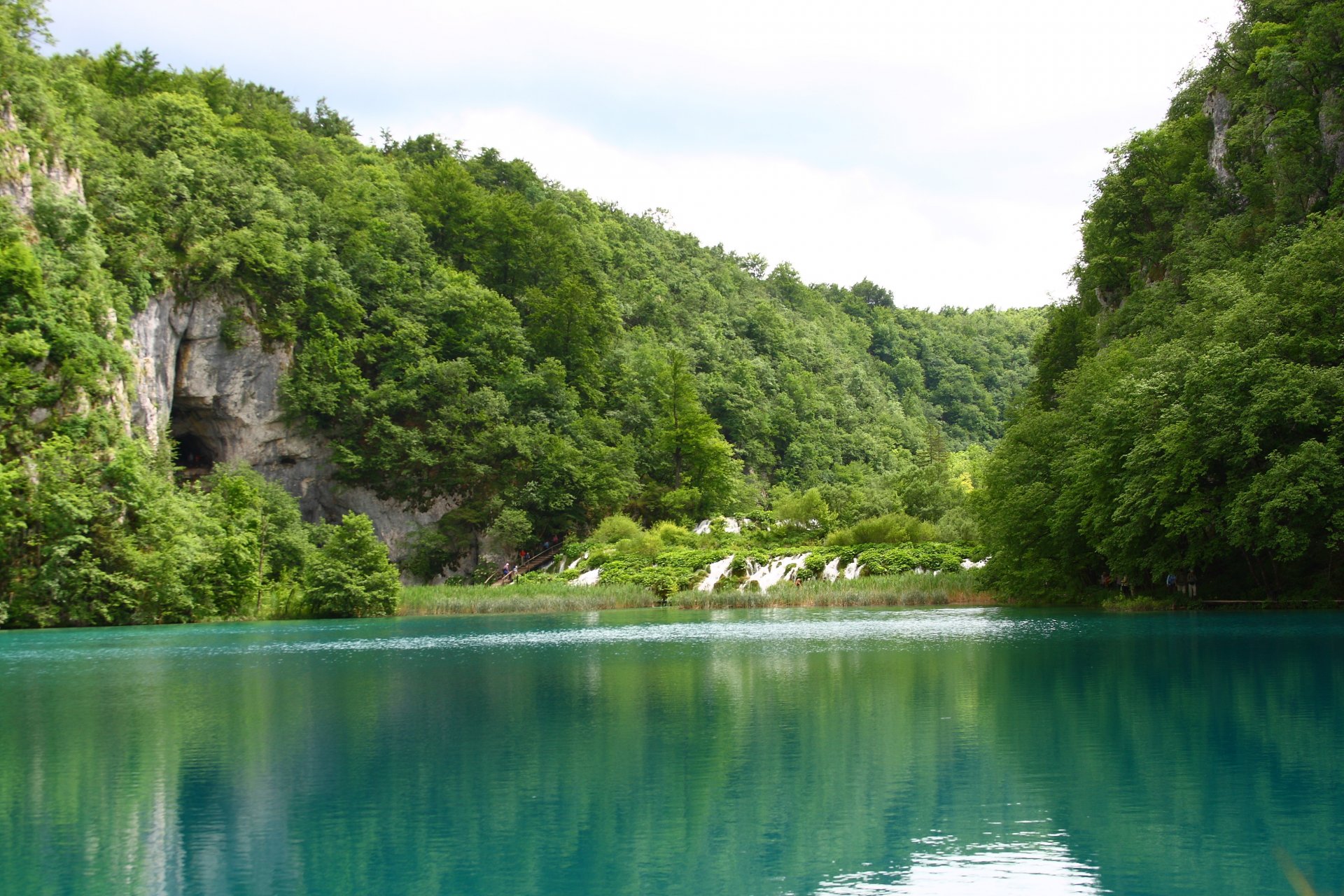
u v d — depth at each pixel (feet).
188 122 339.57
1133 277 244.42
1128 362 187.01
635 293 529.86
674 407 373.40
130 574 189.88
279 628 175.52
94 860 41.98
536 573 286.66
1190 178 232.94
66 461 189.16
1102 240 257.34
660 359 434.30
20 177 220.23
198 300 301.22
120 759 59.88
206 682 94.53
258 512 240.94
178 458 324.80
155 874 40.29
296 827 46.11
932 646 111.55
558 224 449.89
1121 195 251.19
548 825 45.68
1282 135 200.54
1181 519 143.02
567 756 58.29
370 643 137.08
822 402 541.75
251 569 211.20
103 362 216.33
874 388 654.53
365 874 40.06
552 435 344.49
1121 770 52.31
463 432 344.49
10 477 180.86
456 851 42.42
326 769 56.49
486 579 306.76
